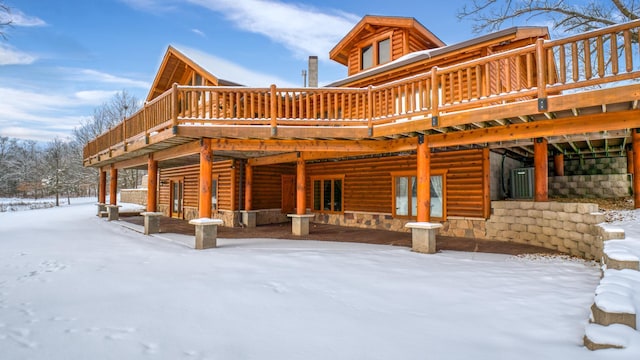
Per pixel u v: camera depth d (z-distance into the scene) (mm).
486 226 9234
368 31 13273
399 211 11219
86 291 4430
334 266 5703
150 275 5188
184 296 4191
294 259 6230
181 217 15836
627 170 10531
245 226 12469
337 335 3098
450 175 9992
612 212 7305
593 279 4820
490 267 5645
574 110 5387
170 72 13781
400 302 3963
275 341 2986
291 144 8289
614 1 12281
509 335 3051
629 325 2699
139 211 17938
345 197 12773
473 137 6801
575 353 2662
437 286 4566
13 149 51344
